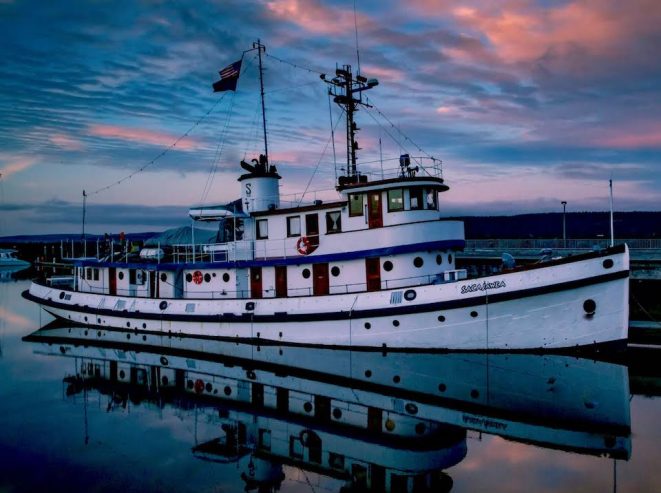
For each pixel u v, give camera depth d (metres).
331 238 24.66
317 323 24.14
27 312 42.34
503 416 15.80
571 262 20.14
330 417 16.36
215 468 13.08
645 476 11.95
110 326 30.66
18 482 12.34
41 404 18.17
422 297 21.84
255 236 27.09
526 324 20.89
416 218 23.33
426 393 18.00
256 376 21.03
